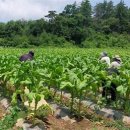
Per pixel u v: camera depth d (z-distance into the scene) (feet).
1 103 44.86
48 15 342.44
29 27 342.03
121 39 311.27
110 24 380.78
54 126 35.68
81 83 38.19
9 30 335.67
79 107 38.83
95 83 40.63
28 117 35.60
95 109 41.65
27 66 46.11
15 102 38.29
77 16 346.95
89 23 364.17
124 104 42.22
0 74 47.21
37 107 36.50
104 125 36.70
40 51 144.97
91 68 49.60
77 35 326.65
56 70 43.62
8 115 36.60
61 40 312.50
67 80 40.01
